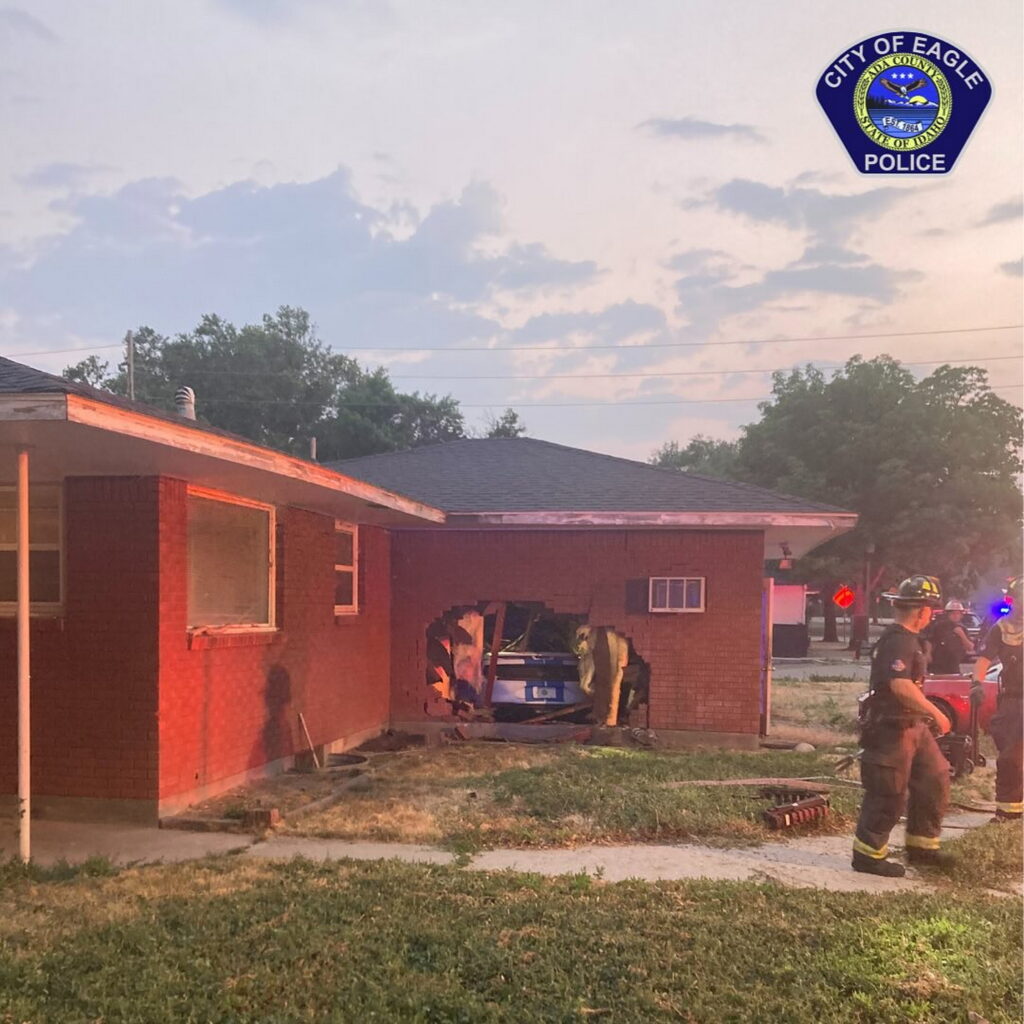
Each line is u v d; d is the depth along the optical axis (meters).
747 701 11.50
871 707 6.19
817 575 35.47
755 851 6.55
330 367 49.50
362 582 11.48
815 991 3.92
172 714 7.38
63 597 7.34
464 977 4.05
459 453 14.82
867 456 35.69
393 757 10.33
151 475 7.18
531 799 7.73
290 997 3.81
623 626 11.81
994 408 37.22
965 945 4.48
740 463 39.94
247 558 8.88
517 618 12.94
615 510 11.34
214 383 45.72
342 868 5.77
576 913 4.83
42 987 3.87
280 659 9.28
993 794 8.76
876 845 5.99
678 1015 3.73
